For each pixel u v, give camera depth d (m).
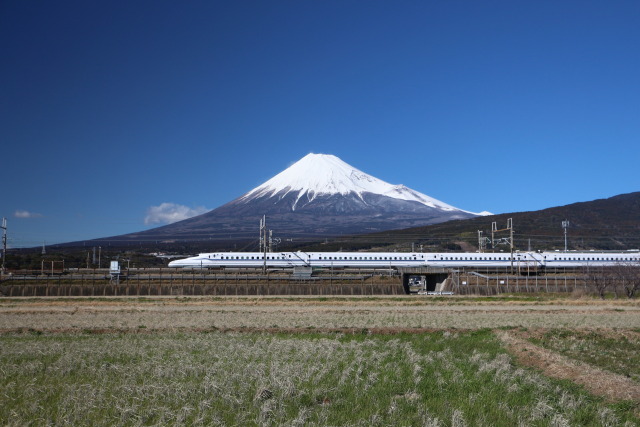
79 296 80.69
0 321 49.28
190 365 26.91
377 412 19.88
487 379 26.28
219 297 78.12
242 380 23.98
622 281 87.12
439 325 47.44
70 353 31.06
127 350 32.16
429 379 25.73
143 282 88.75
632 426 20.00
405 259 116.44
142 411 19.86
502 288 91.62
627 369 30.08
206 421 19.25
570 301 74.88
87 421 19.11
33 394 22.27
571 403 22.06
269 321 49.28
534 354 33.47
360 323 48.25
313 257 113.88
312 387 23.44
